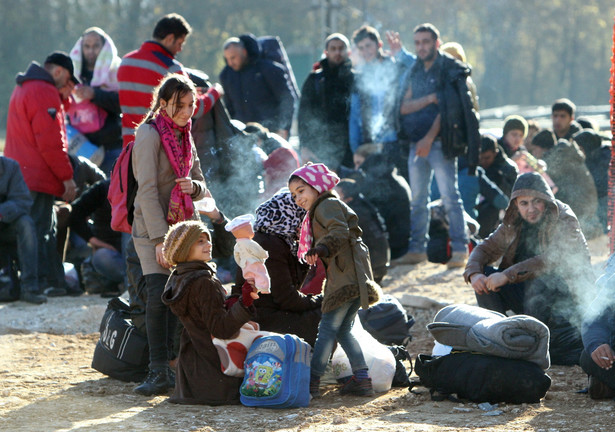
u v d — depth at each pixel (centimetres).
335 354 1295
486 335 1193
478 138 2302
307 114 2559
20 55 15162
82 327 1786
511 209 1470
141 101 1819
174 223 1248
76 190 2217
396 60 2509
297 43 17888
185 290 1141
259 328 1280
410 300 1877
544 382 1171
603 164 2756
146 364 1335
